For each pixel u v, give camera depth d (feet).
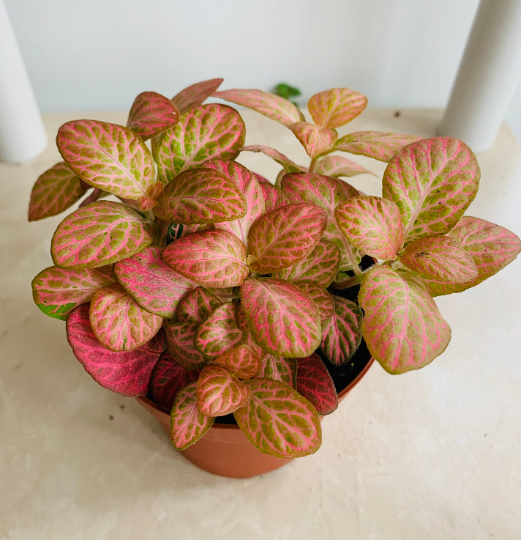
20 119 1.45
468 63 1.41
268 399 0.67
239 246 0.68
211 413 0.63
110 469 1.02
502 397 1.13
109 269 0.78
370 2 1.55
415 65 1.76
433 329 0.63
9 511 0.97
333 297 0.82
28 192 1.48
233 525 0.96
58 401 1.11
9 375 1.14
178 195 0.69
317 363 0.77
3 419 1.08
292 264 0.67
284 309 0.64
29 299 1.26
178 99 0.83
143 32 1.58
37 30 1.54
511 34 1.29
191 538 0.95
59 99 1.77
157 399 0.77
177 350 0.74
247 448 0.81
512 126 1.98
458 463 1.04
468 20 1.61
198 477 1.02
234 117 0.77
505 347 1.21
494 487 1.01
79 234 0.65
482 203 1.46
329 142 0.78
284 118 0.78
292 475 1.02
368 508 0.98
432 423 1.09
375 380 1.15
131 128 0.74
